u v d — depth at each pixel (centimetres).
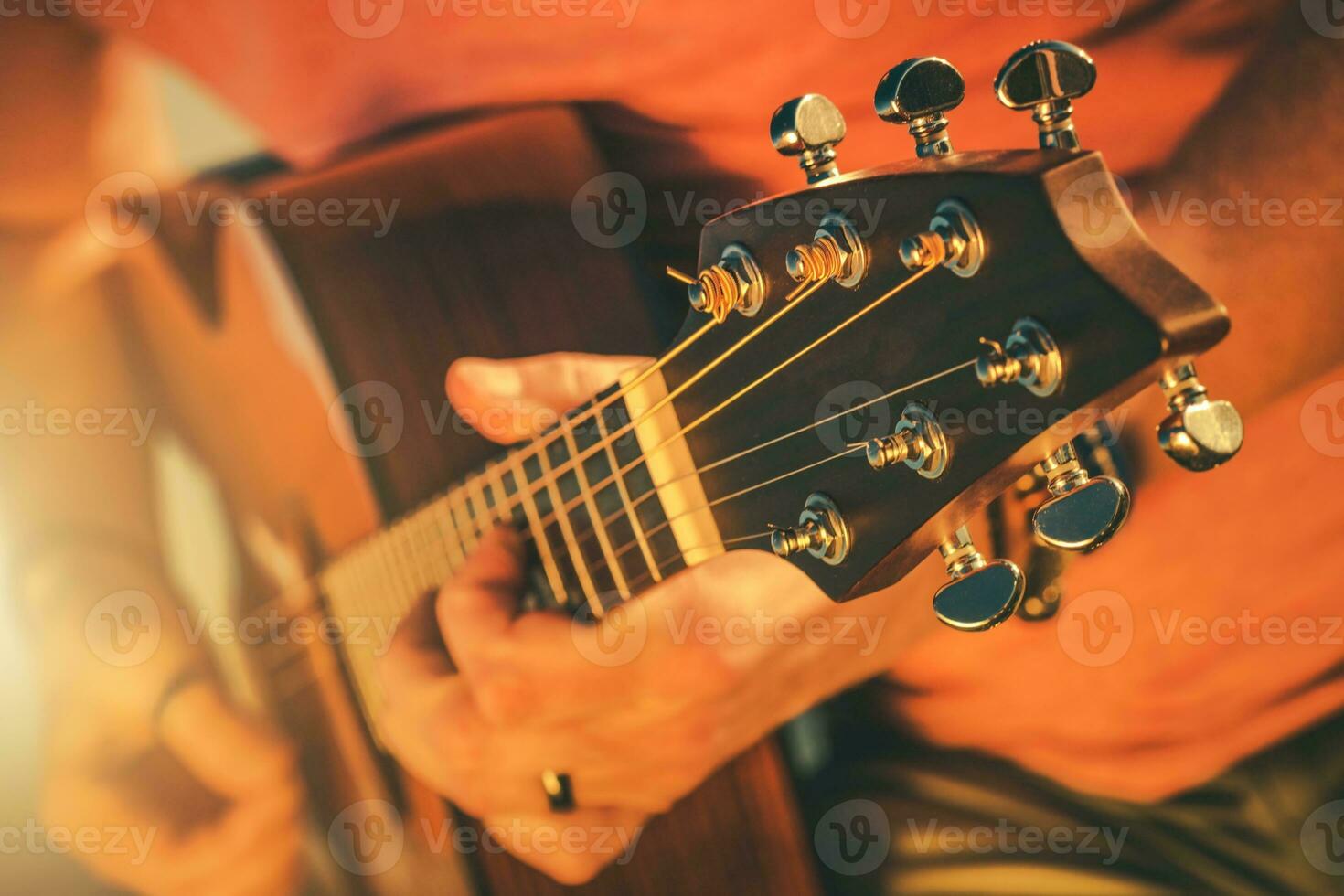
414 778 99
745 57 93
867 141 93
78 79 114
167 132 114
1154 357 49
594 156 99
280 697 113
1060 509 53
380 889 109
